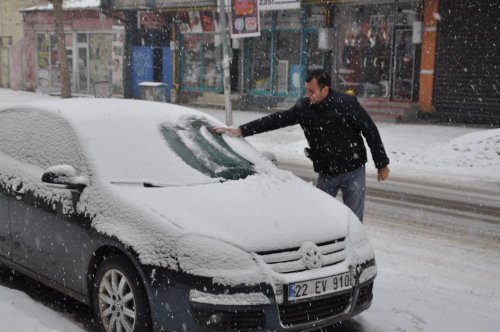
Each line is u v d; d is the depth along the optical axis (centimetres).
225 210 428
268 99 2570
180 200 435
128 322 419
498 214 901
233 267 385
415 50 2153
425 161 1354
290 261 401
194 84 2841
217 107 2683
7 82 3816
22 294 499
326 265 412
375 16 2234
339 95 552
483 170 1252
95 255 440
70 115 516
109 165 467
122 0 2873
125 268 414
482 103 2027
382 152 554
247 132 570
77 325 470
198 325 383
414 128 1902
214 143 534
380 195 1027
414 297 545
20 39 3631
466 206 951
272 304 385
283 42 2512
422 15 2109
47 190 488
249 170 510
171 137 516
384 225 826
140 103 563
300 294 393
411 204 962
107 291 434
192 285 384
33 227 500
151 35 2980
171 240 397
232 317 383
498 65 1978
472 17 2017
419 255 687
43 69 3525
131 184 455
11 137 561
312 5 2281
